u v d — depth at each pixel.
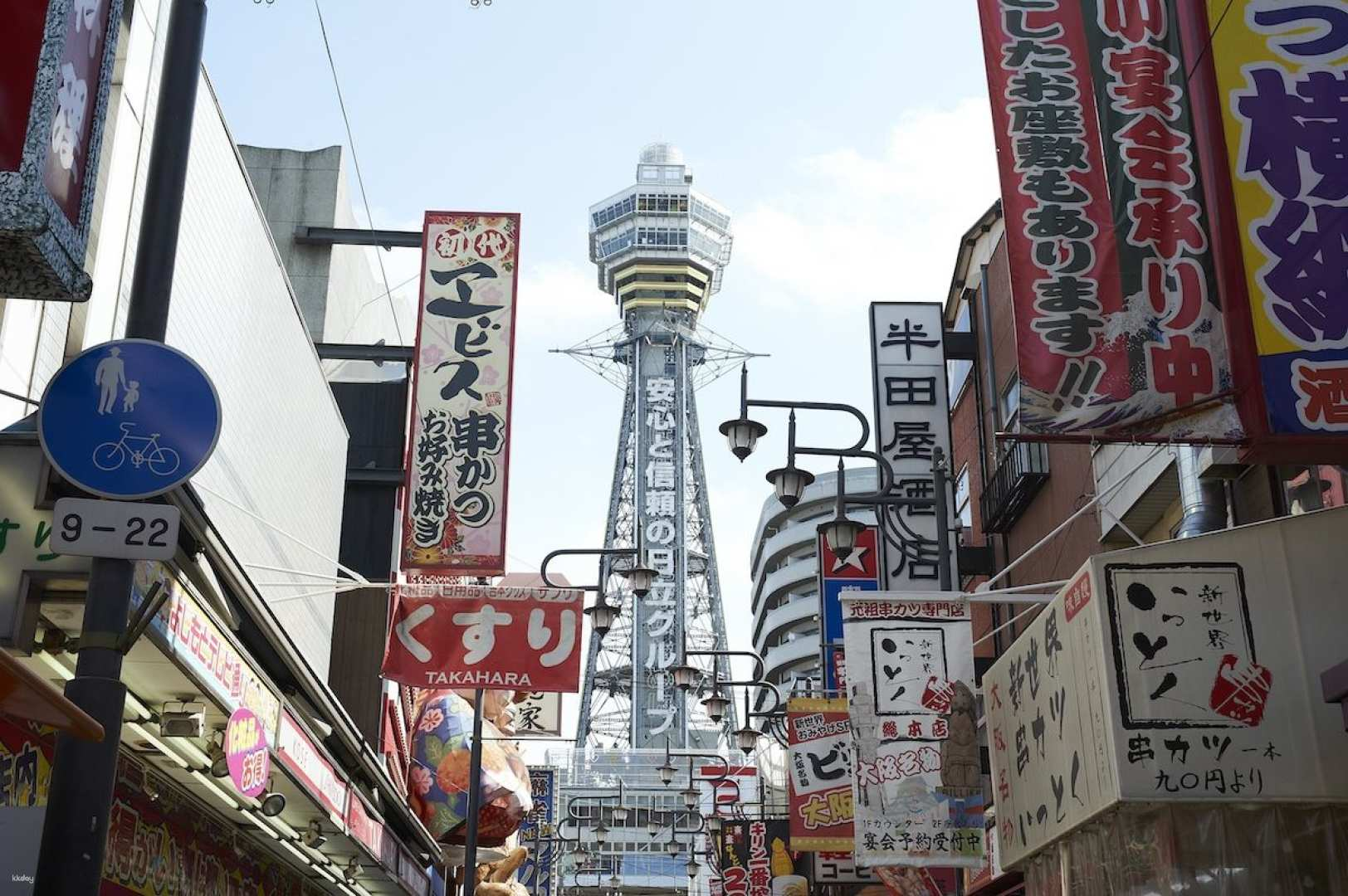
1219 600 10.39
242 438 17.45
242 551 17.77
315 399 22.06
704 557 182.50
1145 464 18.05
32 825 7.32
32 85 5.70
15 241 5.69
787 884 38.59
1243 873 10.03
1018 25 11.72
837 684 33.62
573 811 80.75
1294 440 9.91
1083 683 10.89
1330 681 9.67
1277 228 10.29
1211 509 14.58
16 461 10.62
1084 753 10.91
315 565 22.45
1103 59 11.52
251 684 13.54
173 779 16.03
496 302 25.02
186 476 8.15
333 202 29.59
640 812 111.50
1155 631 10.34
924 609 17.41
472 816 26.81
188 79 8.81
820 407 22.19
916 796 16.75
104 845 7.48
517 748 32.06
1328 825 10.09
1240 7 10.88
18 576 10.40
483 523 23.67
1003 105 11.49
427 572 23.45
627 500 186.88
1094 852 11.34
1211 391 10.34
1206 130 10.72
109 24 6.48
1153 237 10.87
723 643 172.12
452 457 24.03
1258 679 10.19
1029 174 11.23
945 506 20.89
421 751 29.41
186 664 11.48
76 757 7.52
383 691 26.70
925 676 17.16
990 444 28.72
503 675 21.05
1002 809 14.24
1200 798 9.96
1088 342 10.67
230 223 16.66
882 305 27.17
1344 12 10.80
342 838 20.03
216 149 15.95
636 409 195.88
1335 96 10.61
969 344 29.22
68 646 11.62
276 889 22.16
